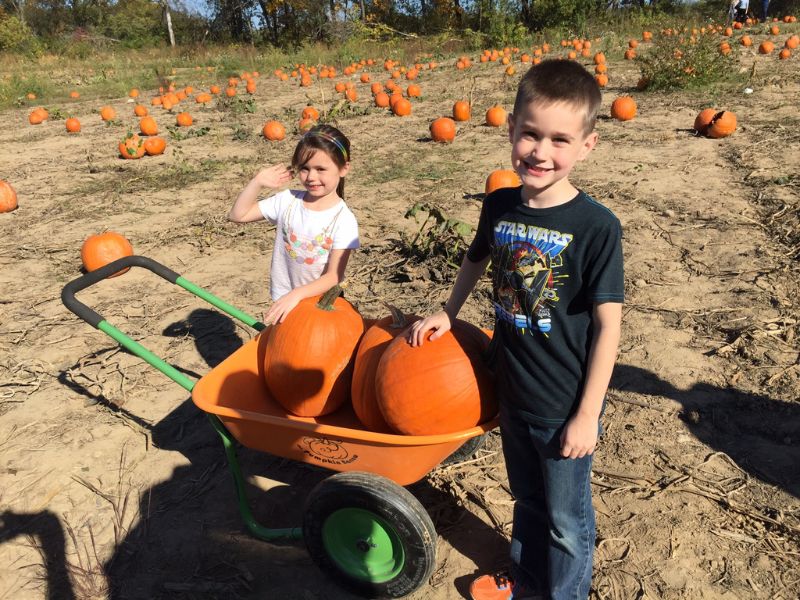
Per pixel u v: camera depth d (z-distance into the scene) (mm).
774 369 4254
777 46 20656
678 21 31016
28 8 59656
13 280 6410
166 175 10141
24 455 3893
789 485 3357
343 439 2564
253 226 7566
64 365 4863
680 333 4750
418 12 44531
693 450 3635
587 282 2092
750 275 5523
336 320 2998
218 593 2930
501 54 24172
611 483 3438
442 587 2910
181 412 4262
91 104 20672
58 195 9359
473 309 5242
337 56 31750
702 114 10320
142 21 55062
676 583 2854
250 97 19266
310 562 3074
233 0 50844
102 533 3311
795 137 9750
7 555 3197
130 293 5984
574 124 1999
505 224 2234
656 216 7008
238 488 3111
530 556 2699
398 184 8805
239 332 5219
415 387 2516
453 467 3633
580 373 2203
